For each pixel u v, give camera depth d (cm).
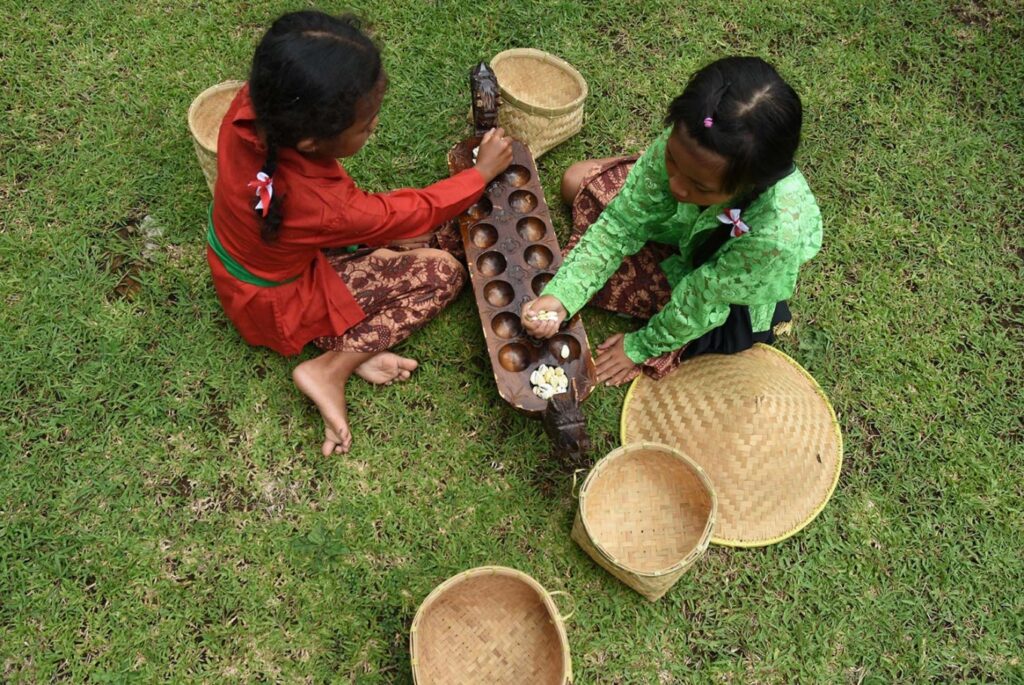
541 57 268
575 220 255
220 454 232
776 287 205
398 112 280
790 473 226
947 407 252
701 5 309
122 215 261
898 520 237
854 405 251
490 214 243
